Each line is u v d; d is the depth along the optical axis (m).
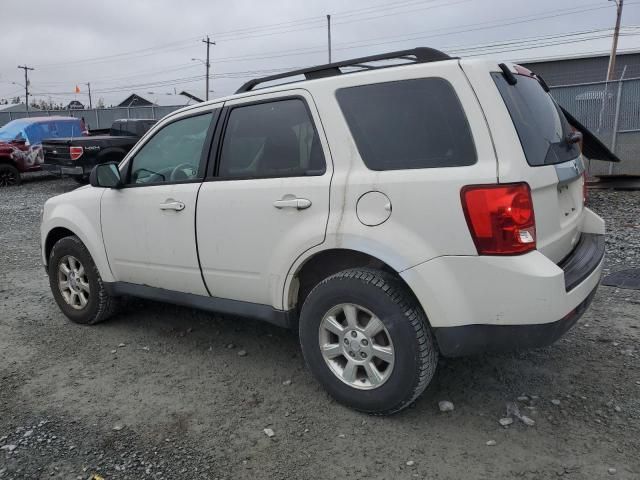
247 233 3.50
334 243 3.10
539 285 2.67
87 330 4.79
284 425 3.19
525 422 3.09
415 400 3.25
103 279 4.58
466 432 3.04
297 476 2.74
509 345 2.81
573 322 2.96
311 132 3.28
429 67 2.93
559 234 3.07
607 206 9.16
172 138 4.07
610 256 6.21
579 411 3.19
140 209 4.11
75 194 4.77
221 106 3.77
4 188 15.94
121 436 3.13
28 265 7.19
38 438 3.13
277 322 3.51
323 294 3.21
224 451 2.96
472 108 2.79
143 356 4.20
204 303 3.91
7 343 4.55
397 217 2.91
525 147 2.80
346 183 3.07
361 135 3.09
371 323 3.07
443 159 2.84
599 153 7.18
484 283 2.75
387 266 3.14
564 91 12.52
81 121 18.52
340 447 2.96
